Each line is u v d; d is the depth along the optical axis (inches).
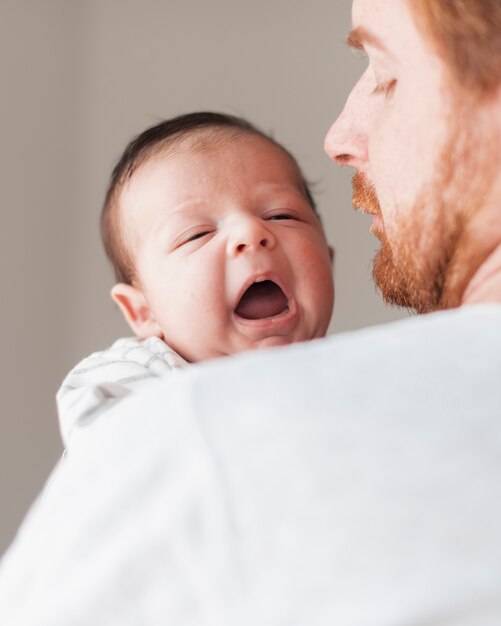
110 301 101.9
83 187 103.0
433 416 23.8
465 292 35.2
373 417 23.7
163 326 56.4
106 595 22.9
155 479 23.8
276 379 24.9
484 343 25.8
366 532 22.0
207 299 53.9
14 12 101.4
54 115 102.4
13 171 99.7
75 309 101.3
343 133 44.6
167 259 55.9
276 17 103.7
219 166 56.8
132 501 23.8
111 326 101.6
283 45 103.4
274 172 57.6
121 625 22.7
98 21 104.4
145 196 57.7
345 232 99.5
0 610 25.2
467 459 23.0
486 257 34.5
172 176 57.1
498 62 32.9
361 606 21.2
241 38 104.3
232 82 104.3
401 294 39.1
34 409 98.0
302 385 24.8
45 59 102.4
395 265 38.3
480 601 21.1
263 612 21.6
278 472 22.9
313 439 23.3
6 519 95.2
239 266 53.6
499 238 34.1
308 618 21.3
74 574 23.8
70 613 23.1
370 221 99.1
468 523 22.0
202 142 57.9
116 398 37.7
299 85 102.8
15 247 98.8
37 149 101.2
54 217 101.4
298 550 22.0
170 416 24.6
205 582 22.2
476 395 24.3
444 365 25.1
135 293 59.8
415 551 21.7
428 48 34.4
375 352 25.7
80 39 103.8
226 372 25.5
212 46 104.6
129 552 23.0
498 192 33.6
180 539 22.6
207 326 54.1
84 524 24.2
